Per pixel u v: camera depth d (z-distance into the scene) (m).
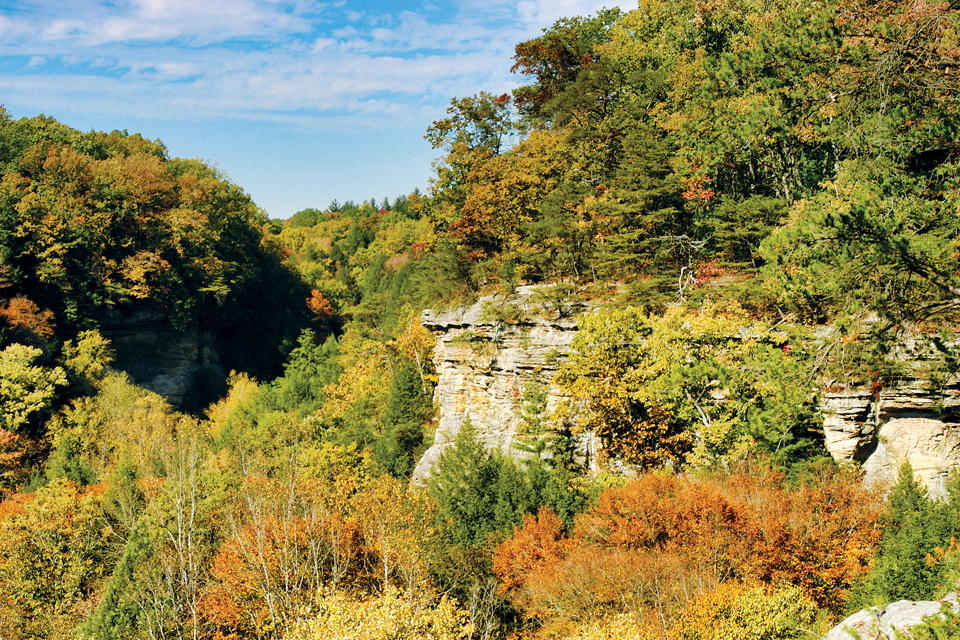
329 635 22.80
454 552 34.75
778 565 23.84
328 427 61.66
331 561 31.62
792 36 19.33
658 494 27.86
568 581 26.06
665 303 37.81
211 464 49.34
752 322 31.91
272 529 32.25
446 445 46.53
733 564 23.75
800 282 16.61
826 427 28.44
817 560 24.28
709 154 34.88
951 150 18.39
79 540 42.22
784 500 25.64
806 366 18.05
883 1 17.28
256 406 76.94
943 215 15.84
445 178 68.94
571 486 37.34
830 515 25.31
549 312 42.12
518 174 56.66
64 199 84.12
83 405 68.56
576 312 41.03
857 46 17.47
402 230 158.38
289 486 38.69
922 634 11.89
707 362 24.19
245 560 30.78
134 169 94.00
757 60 20.41
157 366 89.50
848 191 17.67
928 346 16.98
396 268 126.75
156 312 89.19
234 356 104.12
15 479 58.91
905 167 19.09
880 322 16.61
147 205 94.94
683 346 32.06
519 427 41.06
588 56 64.31
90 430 66.00
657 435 34.00
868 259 15.38
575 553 27.50
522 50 69.31
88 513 43.28
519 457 41.78
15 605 38.88
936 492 26.80
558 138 58.75
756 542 24.09
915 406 26.77
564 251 46.06
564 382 37.44
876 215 15.40
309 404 72.88
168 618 30.30
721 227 37.22
